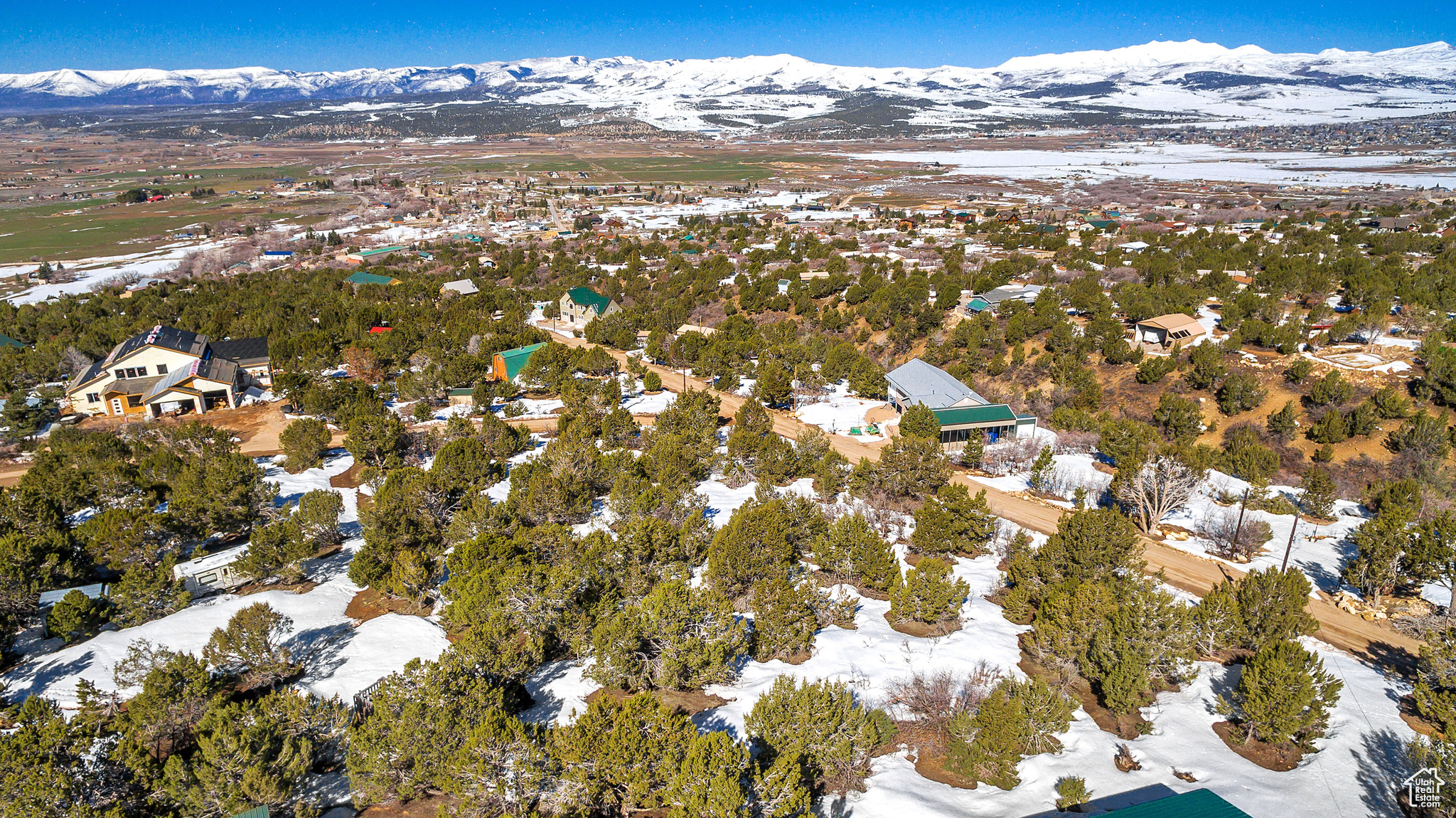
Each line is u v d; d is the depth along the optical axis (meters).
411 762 27.52
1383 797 27.95
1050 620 36.56
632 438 70.56
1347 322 81.88
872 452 69.25
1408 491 53.44
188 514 45.78
